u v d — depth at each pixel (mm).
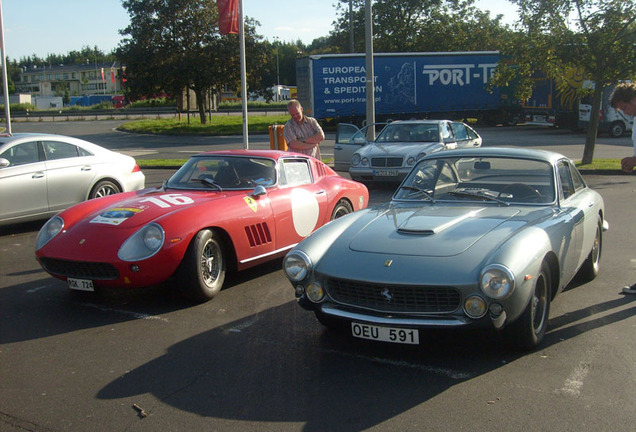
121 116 58344
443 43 46375
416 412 3529
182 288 5609
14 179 8789
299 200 6832
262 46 40719
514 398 3662
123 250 5340
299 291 4441
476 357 4312
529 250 4055
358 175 12930
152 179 14758
